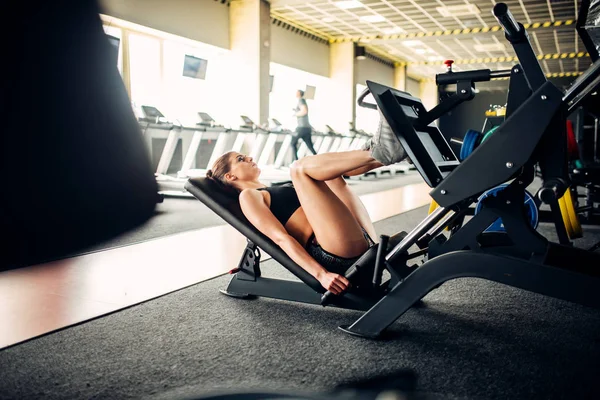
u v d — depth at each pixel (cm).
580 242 344
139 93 852
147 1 784
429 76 1889
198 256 314
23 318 200
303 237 209
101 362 161
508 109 171
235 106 962
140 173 522
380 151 174
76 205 436
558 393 139
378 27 1161
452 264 166
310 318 203
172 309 214
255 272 227
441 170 171
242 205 207
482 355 165
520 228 164
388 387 84
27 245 341
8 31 419
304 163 196
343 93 1307
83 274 268
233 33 952
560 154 157
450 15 1047
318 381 146
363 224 222
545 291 152
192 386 143
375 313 180
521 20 1070
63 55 464
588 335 183
